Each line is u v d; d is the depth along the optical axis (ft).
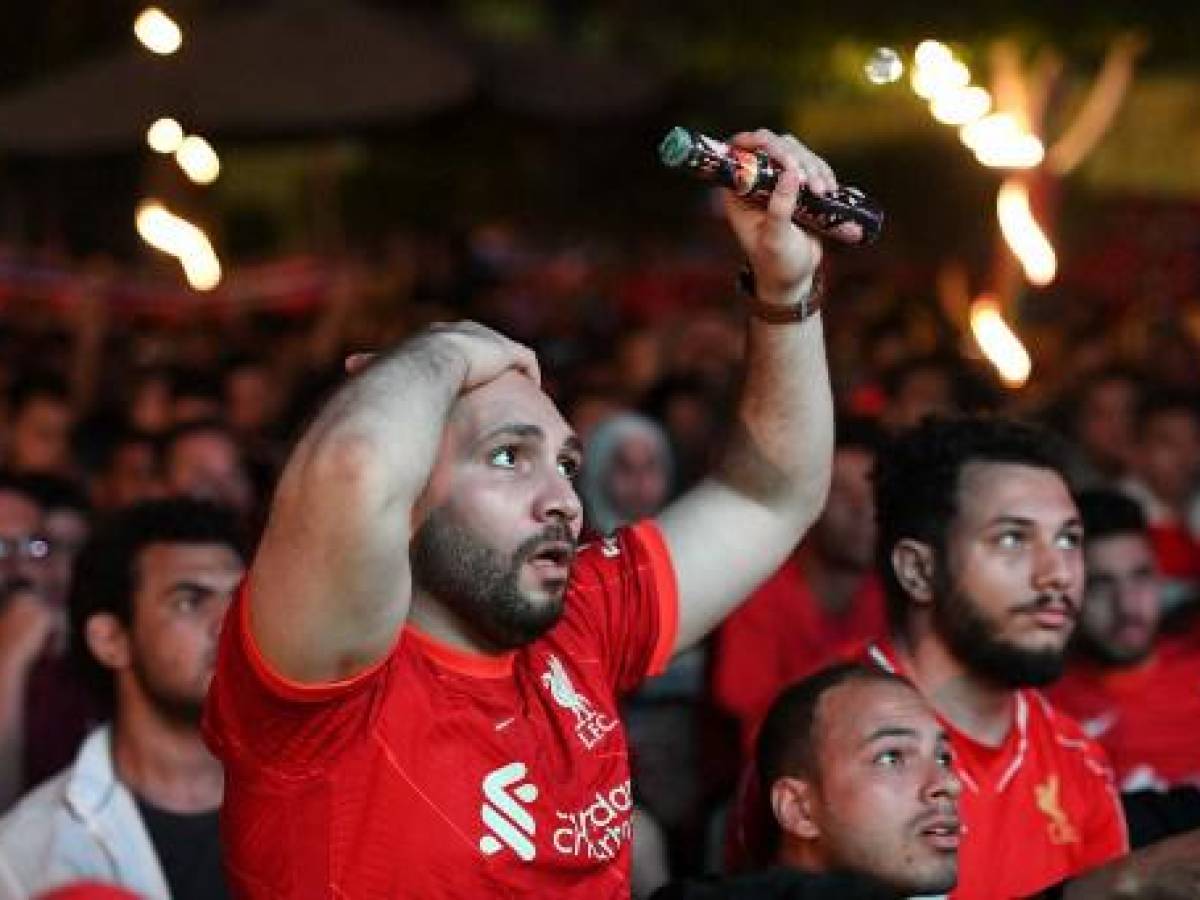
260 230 89.40
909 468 17.63
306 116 48.26
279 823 12.29
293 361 46.93
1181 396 35.40
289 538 11.70
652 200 88.33
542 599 12.75
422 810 12.44
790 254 14.21
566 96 56.34
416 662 12.74
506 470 12.75
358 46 49.16
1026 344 56.34
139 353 49.37
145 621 17.24
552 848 12.76
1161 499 35.09
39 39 69.10
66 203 64.64
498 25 91.50
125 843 16.99
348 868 12.31
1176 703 22.86
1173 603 27.48
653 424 32.07
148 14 34.04
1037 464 17.40
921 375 33.06
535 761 12.92
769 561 15.03
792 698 16.25
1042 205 57.00
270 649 11.85
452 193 88.89
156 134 31.78
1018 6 67.10
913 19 69.05
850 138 90.43
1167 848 12.15
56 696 20.43
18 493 23.44
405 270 60.03
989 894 17.01
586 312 67.21
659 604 14.58
